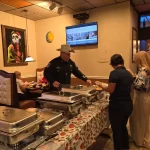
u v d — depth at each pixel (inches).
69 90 77.4
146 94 90.5
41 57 206.4
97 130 70.4
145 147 93.8
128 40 151.9
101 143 98.4
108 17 159.2
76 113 65.2
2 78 115.7
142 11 183.3
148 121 94.4
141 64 90.3
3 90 116.9
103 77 166.4
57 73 100.7
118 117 76.7
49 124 47.9
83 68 177.6
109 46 161.2
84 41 171.3
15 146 39.4
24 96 140.5
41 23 200.1
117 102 75.7
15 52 179.3
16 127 39.0
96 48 168.6
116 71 75.8
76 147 51.5
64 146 44.5
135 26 175.8
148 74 88.5
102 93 94.8
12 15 176.2
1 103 120.0
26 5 151.0
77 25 173.0
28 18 193.9
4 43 166.6
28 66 197.9
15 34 178.5
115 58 78.6
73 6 157.9
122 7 151.6
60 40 189.2
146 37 185.6
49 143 44.3
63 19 184.5
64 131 51.3
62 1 144.1
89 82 101.8
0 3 144.4
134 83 89.6
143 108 91.1
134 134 96.6
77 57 179.9
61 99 63.1
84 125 56.6
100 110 73.0
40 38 203.8
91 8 164.9
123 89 75.4
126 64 154.6
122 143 85.9
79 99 66.1
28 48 196.9
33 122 43.4
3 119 40.7
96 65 169.9
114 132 79.4
